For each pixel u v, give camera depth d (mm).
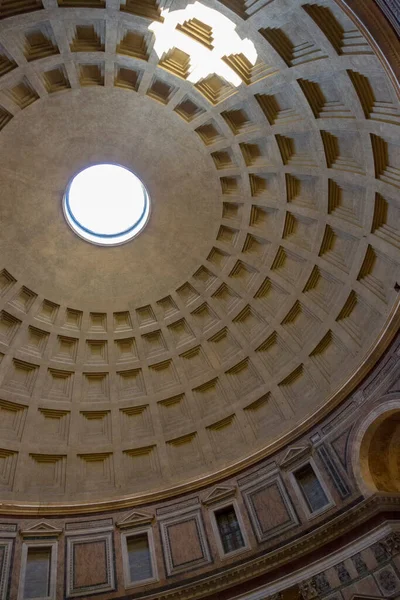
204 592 17203
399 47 10602
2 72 16891
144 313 23828
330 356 20469
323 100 16641
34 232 21797
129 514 20047
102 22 16047
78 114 19219
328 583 15828
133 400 23094
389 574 14938
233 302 22891
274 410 21328
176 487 20547
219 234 22219
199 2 15172
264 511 18797
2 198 20781
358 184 17781
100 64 17516
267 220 21234
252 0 14664
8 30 15656
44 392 22453
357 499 16969
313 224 20109
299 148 18672
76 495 20734
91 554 18906
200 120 19250
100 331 23562
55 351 23000
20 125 18984
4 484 20141
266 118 18188
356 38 13773
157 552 18953
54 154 20281
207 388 23000
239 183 20734
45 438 21812
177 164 20922
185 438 22266
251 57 16562
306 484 18797
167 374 23594
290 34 15320
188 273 23125
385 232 17875
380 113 15188
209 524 19234
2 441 20938
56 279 22734
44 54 16781
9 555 18141
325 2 13516
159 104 18969
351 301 19766
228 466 20453
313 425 19547
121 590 18016
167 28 16172
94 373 23297
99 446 22156
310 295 21078
